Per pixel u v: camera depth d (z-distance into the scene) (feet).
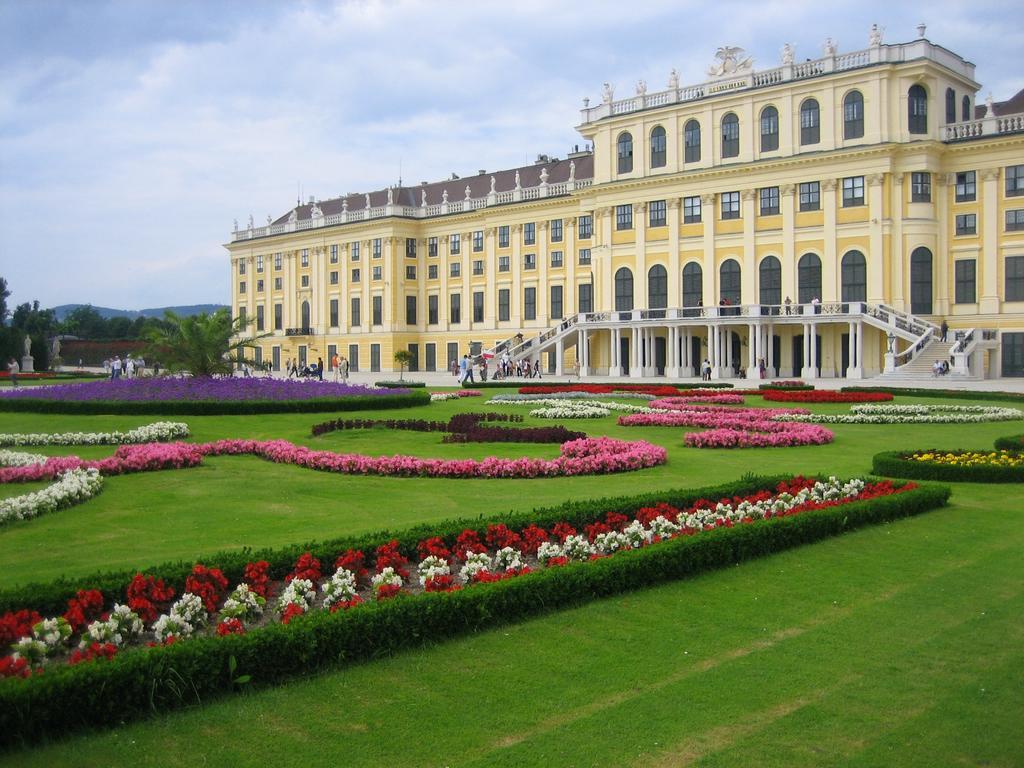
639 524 43.60
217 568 35.58
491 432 92.17
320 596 35.50
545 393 155.53
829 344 221.05
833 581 39.78
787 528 45.09
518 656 30.50
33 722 23.81
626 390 162.40
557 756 23.99
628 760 23.81
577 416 116.47
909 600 37.11
